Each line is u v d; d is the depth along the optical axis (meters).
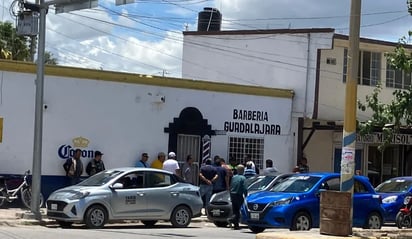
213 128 26.84
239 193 19.09
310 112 28.86
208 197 22.50
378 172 32.41
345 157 15.04
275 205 17.75
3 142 22.42
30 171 22.78
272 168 25.59
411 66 15.79
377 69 30.92
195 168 26.39
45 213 20.44
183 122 26.06
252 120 27.83
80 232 16.30
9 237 14.30
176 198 19.41
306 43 29.42
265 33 31.25
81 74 23.81
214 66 33.78
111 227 18.94
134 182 18.73
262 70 31.36
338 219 14.45
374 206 19.28
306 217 17.89
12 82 22.62
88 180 19.00
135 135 24.97
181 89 26.06
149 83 25.28
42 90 19.05
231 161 25.47
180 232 17.80
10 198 21.67
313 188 18.39
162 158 24.62
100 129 24.23
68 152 23.55
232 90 27.30
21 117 22.75
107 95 24.41
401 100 15.84
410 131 30.45
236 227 19.33
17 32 19.25
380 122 16.06
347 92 15.15
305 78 29.23
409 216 19.94
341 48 29.80
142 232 17.27
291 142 28.88
